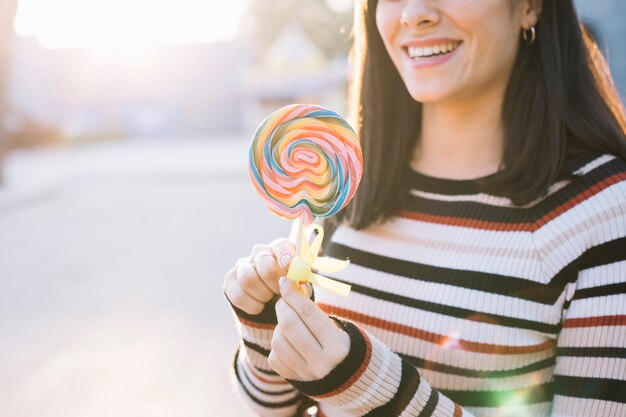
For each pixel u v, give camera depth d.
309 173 1.45
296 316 1.28
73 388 4.38
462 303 1.44
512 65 1.52
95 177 18.78
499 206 1.48
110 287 6.83
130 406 4.08
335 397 1.29
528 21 1.49
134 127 36.12
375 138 1.66
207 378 4.41
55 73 34.81
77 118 35.53
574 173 1.40
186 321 5.55
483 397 1.43
